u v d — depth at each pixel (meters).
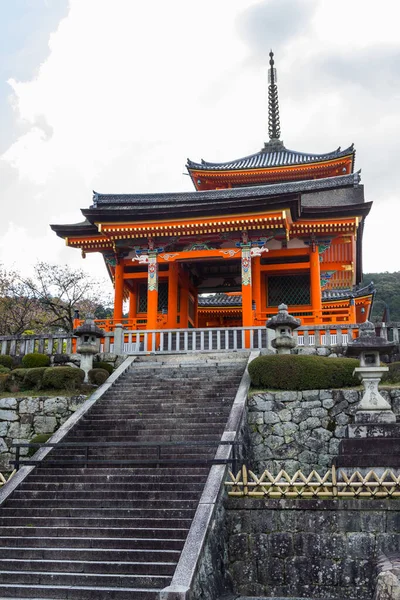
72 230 28.08
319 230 26.52
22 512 12.09
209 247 26.50
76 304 43.97
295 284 28.80
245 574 10.88
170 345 22.39
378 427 12.42
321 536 10.80
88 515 11.80
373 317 59.69
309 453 15.68
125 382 19.22
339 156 35.84
